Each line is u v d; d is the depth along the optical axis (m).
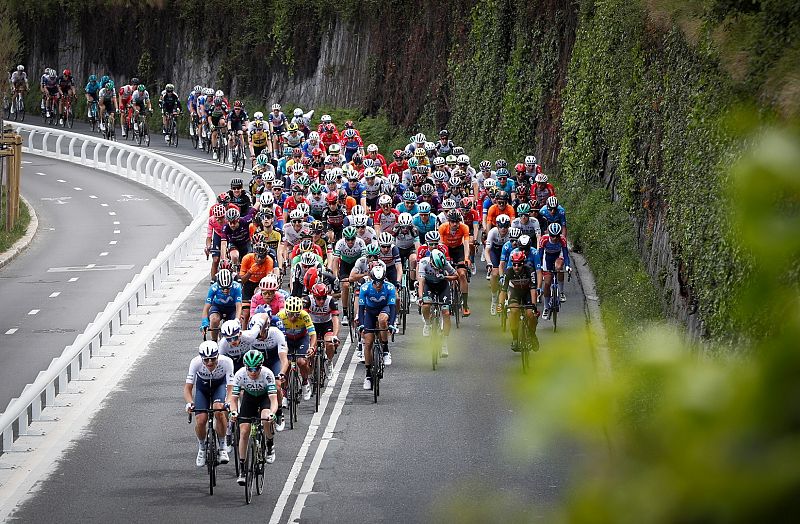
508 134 147.75
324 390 65.19
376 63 188.75
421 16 177.88
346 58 196.12
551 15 138.38
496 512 5.74
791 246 4.29
